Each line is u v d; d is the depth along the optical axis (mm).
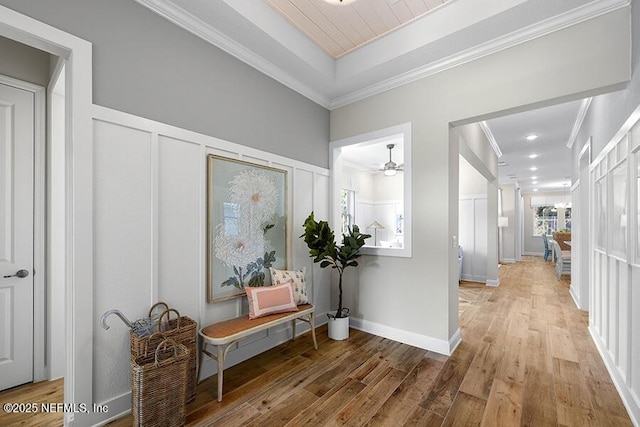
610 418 1873
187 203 2281
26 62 2283
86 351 1738
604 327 2721
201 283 2359
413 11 2547
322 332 3379
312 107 3549
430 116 2957
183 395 1809
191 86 2324
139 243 1995
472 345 3010
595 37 2137
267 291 2619
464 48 2639
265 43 2602
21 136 2250
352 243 3154
